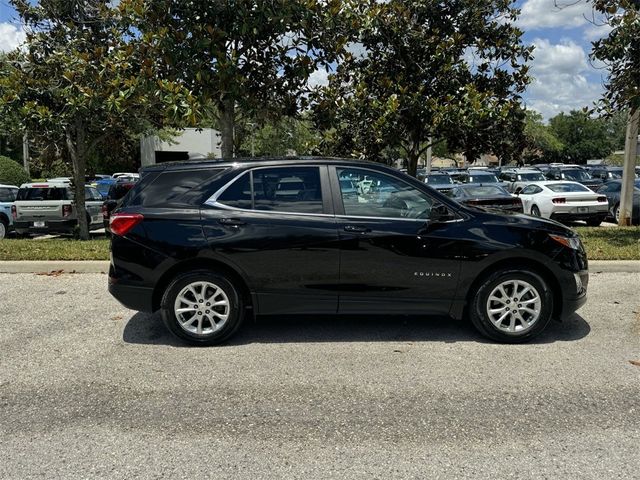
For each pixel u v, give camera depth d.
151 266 4.99
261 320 5.90
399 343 5.16
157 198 5.11
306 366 4.61
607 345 5.08
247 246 4.96
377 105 9.01
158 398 4.02
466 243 5.01
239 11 7.61
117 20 9.31
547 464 3.13
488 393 4.07
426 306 5.11
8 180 28.81
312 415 3.74
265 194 5.11
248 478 3.02
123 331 5.55
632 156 14.13
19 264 8.18
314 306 5.09
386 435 3.47
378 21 8.82
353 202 5.12
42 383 4.29
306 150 10.28
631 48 9.34
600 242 9.94
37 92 10.84
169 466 3.13
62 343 5.20
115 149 15.08
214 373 4.47
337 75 9.84
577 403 3.90
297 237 4.98
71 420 3.69
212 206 5.06
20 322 5.83
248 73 8.61
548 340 5.22
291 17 7.91
